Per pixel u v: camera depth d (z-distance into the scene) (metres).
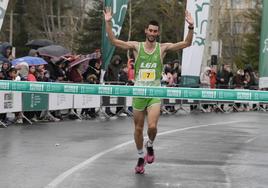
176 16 63.94
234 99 9.44
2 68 16.16
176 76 24.92
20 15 66.44
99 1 60.16
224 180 8.78
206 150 12.16
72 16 70.50
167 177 8.88
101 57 21.28
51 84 10.04
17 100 16.69
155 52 9.05
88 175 8.90
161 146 12.58
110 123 18.09
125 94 9.23
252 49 66.50
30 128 15.69
